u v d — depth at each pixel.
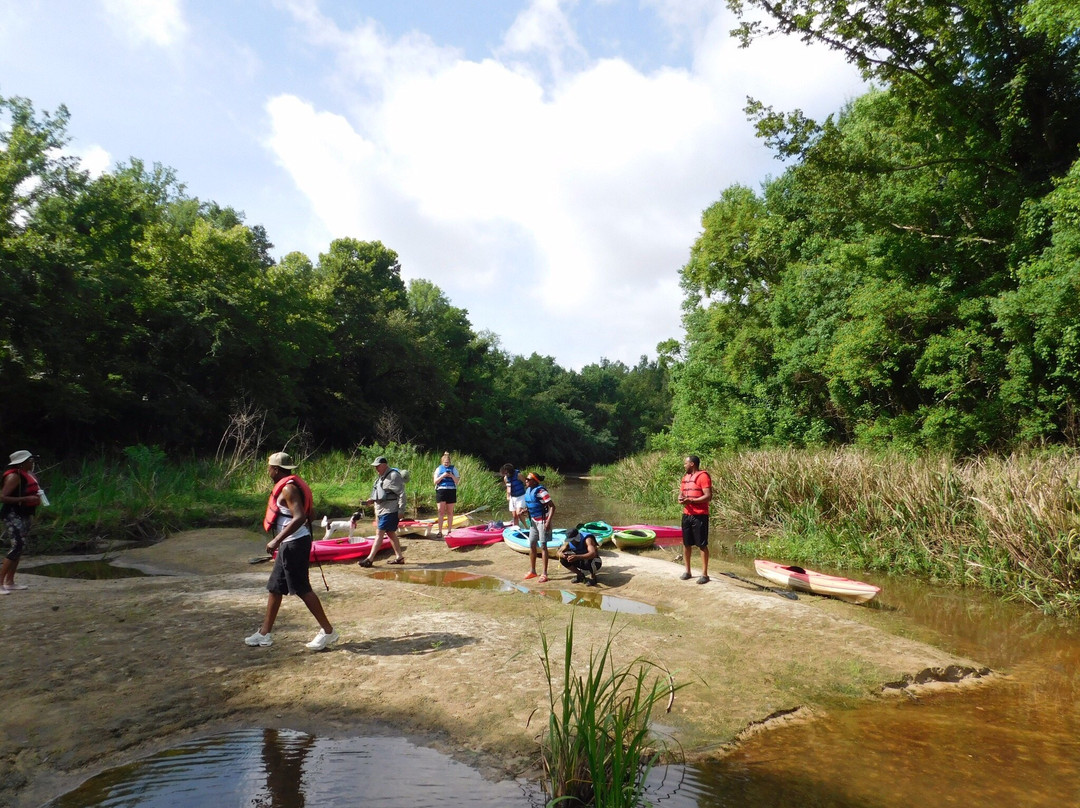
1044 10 12.91
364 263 51.72
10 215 20.89
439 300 58.69
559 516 18.48
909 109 17.77
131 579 8.92
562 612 7.58
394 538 10.91
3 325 17.98
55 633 6.25
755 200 27.05
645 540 12.77
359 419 40.16
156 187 32.50
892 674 5.96
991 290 16.50
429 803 3.62
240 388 27.97
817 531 12.80
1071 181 13.17
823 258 21.69
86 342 22.52
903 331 18.84
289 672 5.46
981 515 10.10
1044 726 4.94
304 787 3.78
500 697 5.02
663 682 5.52
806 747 4.52
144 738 4.32
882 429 18.41
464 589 8.71
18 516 8.07
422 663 5.70
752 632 7.07
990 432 15.86
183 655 5.78
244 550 11.83
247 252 30.36
